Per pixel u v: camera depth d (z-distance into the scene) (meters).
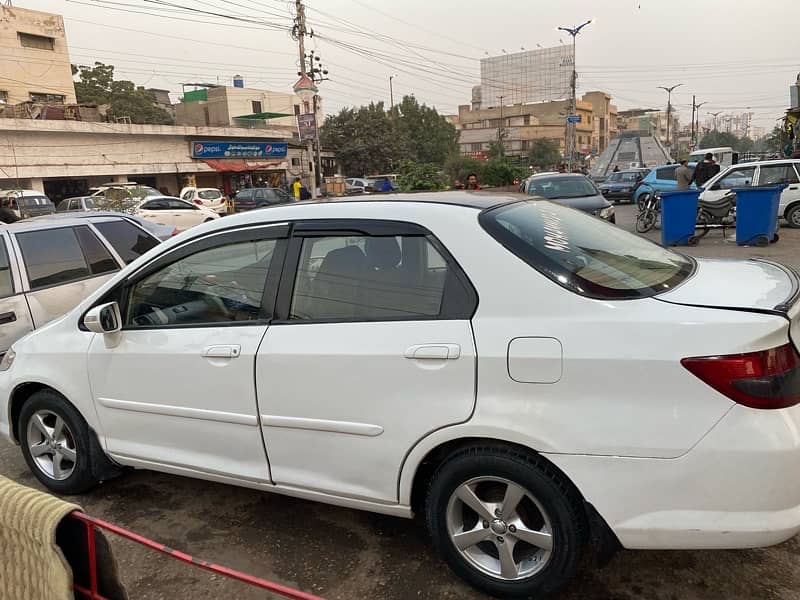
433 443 2.40
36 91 31.31
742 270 2.78
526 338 2.25
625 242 2.96
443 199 2.78
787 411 2.06
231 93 48.44
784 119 25.11
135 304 3.26
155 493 3.59
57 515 1.60
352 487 2.64
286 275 2.82
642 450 2.11
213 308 3.00
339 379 2.56
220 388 2.87
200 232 3.09
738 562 2.68
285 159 40.47
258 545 3.00
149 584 2.75
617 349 2.14
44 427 3.61
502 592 2.46
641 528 2.14
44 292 5.36
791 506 2.05
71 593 1.58
